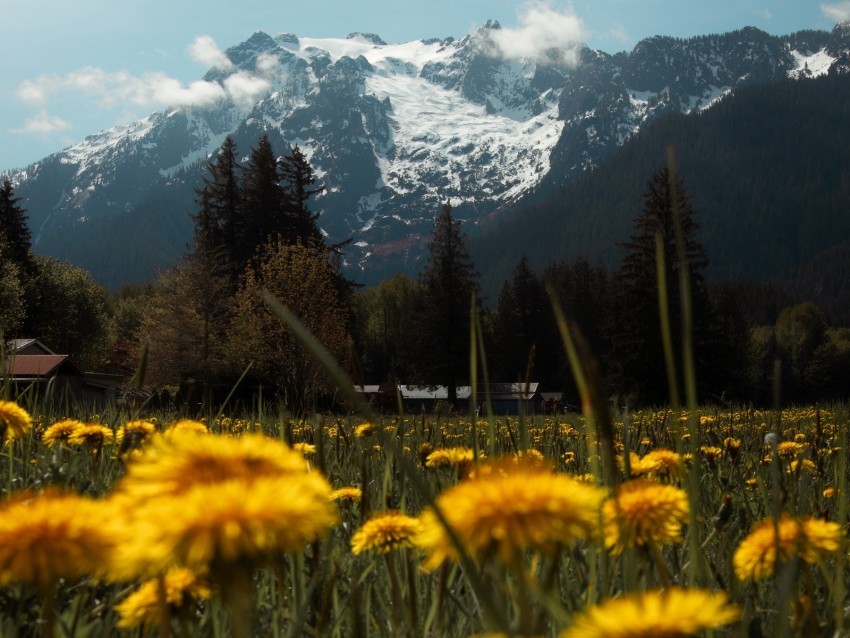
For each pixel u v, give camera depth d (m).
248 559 0.79
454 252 81.12
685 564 2.31
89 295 84.00
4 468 3.15
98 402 5.38
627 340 57.38
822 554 1.54
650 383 55.44
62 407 4.99
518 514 0.94
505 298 114.38
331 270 52.22
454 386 79.50
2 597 1.87
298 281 47.41
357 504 2.79
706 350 56.22
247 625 0.78
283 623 1.88
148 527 0.81
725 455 4.72
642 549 1.56
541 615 1.14
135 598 1.47
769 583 2.18
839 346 119.75
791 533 1.51
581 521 0.96
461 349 78.75
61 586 2.00
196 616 1.81
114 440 3.10
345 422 4.82
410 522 1.78
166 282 54.50
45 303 75.94
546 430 6.64
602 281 117.31
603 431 1.26
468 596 2.09
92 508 0.96
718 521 2.40
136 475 0.93
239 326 45.78
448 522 0.98
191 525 0.78
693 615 0.76
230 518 0.78
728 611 0.78
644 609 0.78
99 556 0.91
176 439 0.98
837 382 114.62
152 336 52.38
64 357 23.80
